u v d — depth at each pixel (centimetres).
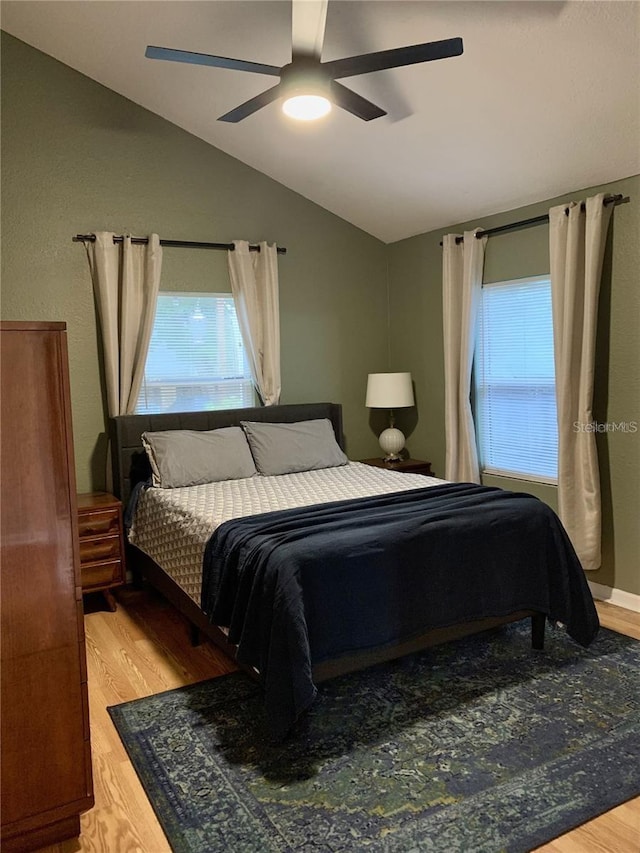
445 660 311
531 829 196
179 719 263
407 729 252
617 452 370
